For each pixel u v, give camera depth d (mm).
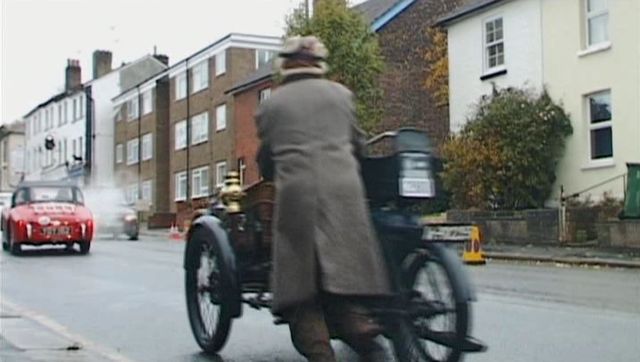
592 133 21984
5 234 20578
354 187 4875
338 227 4746
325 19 28906
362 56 28953
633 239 17562
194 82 48406
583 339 7559
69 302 10688
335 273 4672
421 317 5469
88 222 19703
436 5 34969
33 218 19281
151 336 8070
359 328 4906
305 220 4734
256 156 5301
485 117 22062
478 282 12664
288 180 4824
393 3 35062
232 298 6762
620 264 15562
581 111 22078
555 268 15586
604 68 21469
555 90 22969
